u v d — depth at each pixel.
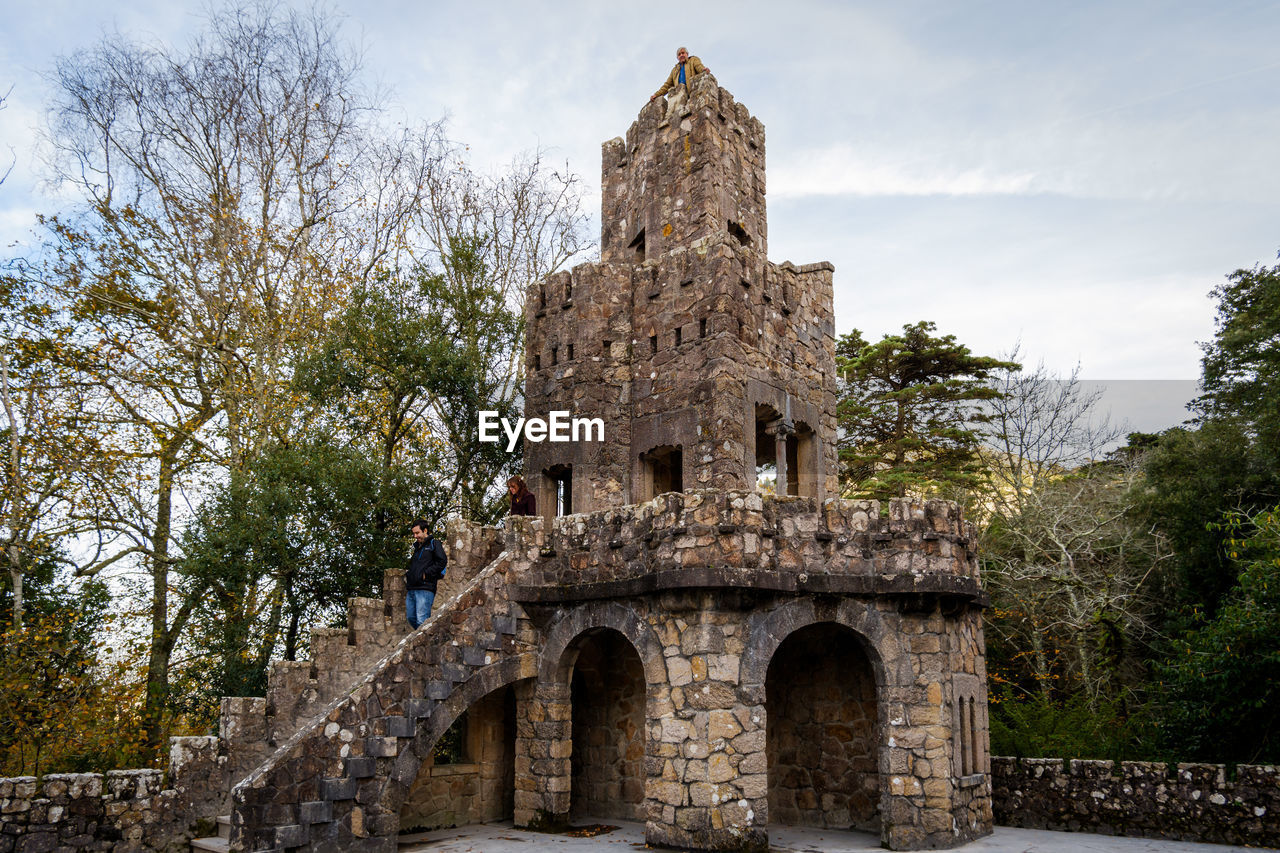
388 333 21.36
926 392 34.56
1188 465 25.16
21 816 11.87
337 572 18.98
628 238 21.64
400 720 13.16
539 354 20.83
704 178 19.69
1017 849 12.56
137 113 21.92
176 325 22.23
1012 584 26.00
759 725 12.27
